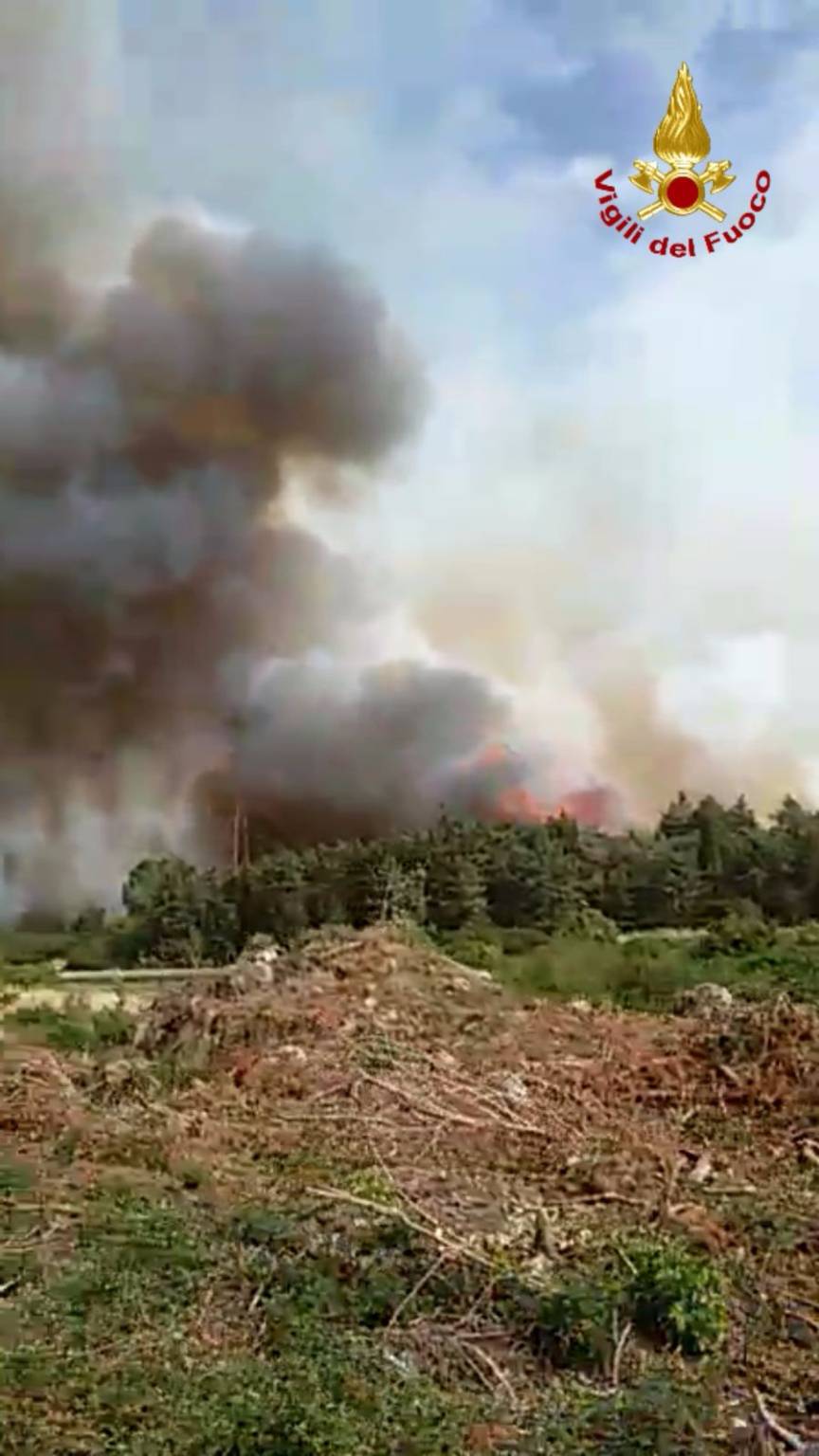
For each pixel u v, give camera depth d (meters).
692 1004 10.47
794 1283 5.49
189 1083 8.49
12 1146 7.19
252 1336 4.69
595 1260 5.46
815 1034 8.98
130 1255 5.32
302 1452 3.80
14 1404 4.14
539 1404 4.32
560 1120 7.66
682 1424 4.16
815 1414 4.42
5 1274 5.14
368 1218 5.92
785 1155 7.27
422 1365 4.58
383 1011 9.60
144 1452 3.83
